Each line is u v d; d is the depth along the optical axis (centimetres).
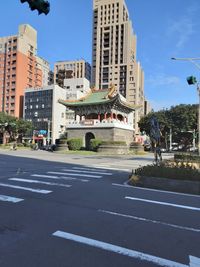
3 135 10794
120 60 14462
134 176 1290
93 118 5784
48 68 15788
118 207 844
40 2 1038
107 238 581
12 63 13362
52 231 616
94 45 15050
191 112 7150
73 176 1520
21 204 861
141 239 582
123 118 5991
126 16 15150
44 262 465
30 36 14212
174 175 1198
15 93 13162
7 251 508
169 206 879
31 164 2219
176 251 526
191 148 8381
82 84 13150
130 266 459
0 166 2025
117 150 4822
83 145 5591
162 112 7581
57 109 11675
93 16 15162
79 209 810
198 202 955
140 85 15175
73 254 498
